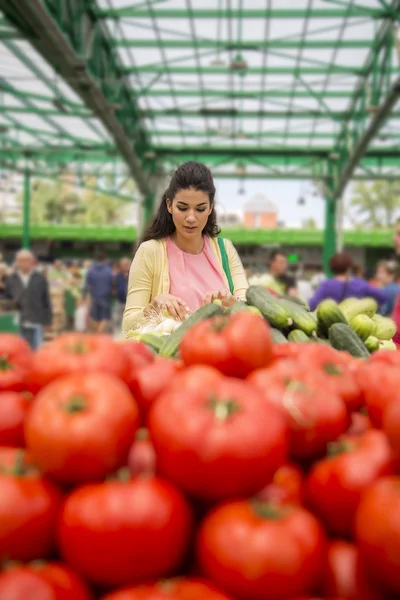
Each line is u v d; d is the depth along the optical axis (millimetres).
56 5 10602
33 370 1329
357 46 14477
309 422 1225
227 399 1132
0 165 26219
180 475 1066
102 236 39188
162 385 1377
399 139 21812
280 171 24203
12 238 40312
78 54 11938
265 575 950
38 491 1065
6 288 9961
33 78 16250
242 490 1067
